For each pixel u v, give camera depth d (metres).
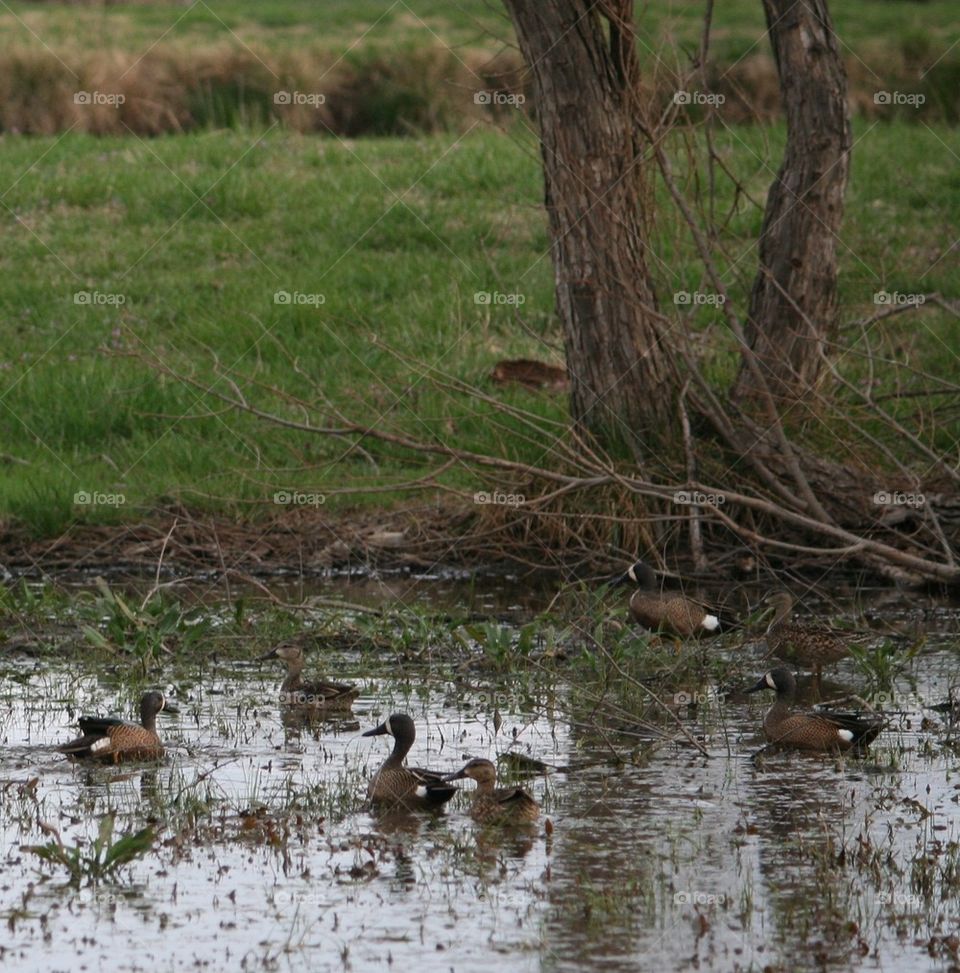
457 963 7.54
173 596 15.43
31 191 26.58
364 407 18.64
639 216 15.91
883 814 9.66
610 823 9.50
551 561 16.44
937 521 14.84
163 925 8.02
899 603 15.32
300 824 9.51
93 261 23.94
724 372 17.38
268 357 20.75
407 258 24.02
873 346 19.20
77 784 10.30
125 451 18.75
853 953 7.65
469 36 35.25
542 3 15.38
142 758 10.76
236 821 9.59
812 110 16.14
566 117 15.63
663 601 13.59
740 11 35.88
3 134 30.39
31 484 17.66
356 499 17.73
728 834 9.30
